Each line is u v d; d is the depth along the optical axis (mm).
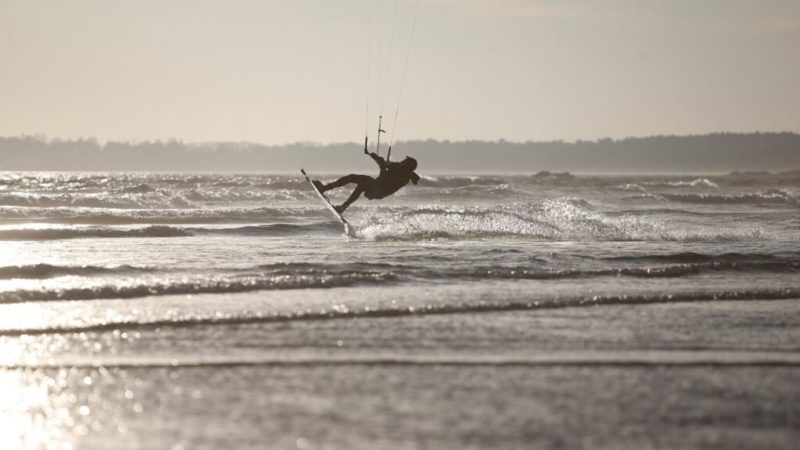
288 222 146500
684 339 48375
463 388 38031
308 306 56031
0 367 40938
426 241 107312
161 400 36125
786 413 34875
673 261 84812
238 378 39469
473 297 60156
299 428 32594
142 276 68625
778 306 59875
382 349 45156
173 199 192750
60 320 50812
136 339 47031
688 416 34312
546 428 32719
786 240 111938
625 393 37406
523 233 115750
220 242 103062
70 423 33250
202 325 50531
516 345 46312
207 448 30547
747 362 43344
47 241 101188
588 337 48406
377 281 66688
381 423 33156
